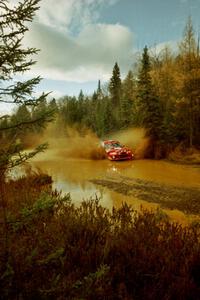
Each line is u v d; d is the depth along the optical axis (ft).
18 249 11.21
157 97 82.53
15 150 8.55
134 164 67.87
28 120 8.59
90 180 48.55
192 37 80.94
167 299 11.21
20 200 21.95
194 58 80.94
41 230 16.60
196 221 24.77
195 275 13.43
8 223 8.96
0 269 8.56
